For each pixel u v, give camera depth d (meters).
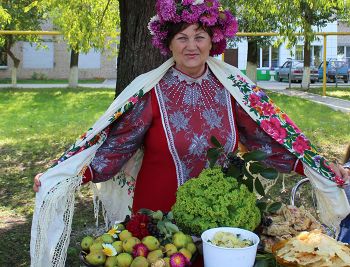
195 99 2.71
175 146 2.65
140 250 2.04
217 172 2.29
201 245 2.20
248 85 2.78
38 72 32.22
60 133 10.98
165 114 2.67
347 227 3.16
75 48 9.45
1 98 17.59
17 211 6.30
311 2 8.44
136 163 2.92
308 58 22.69
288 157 2.74
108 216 3.07
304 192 6.36
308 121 12.27
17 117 13.47
